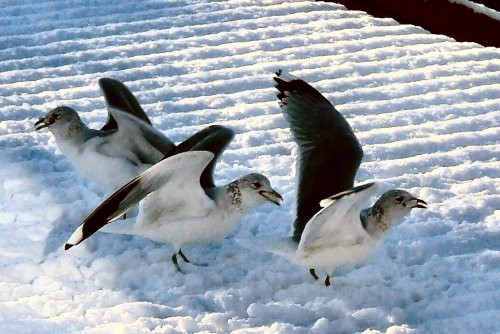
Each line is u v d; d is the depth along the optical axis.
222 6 14.66
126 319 8.24
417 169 10.85
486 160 11.11
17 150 10.88
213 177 9.79
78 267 9.05
